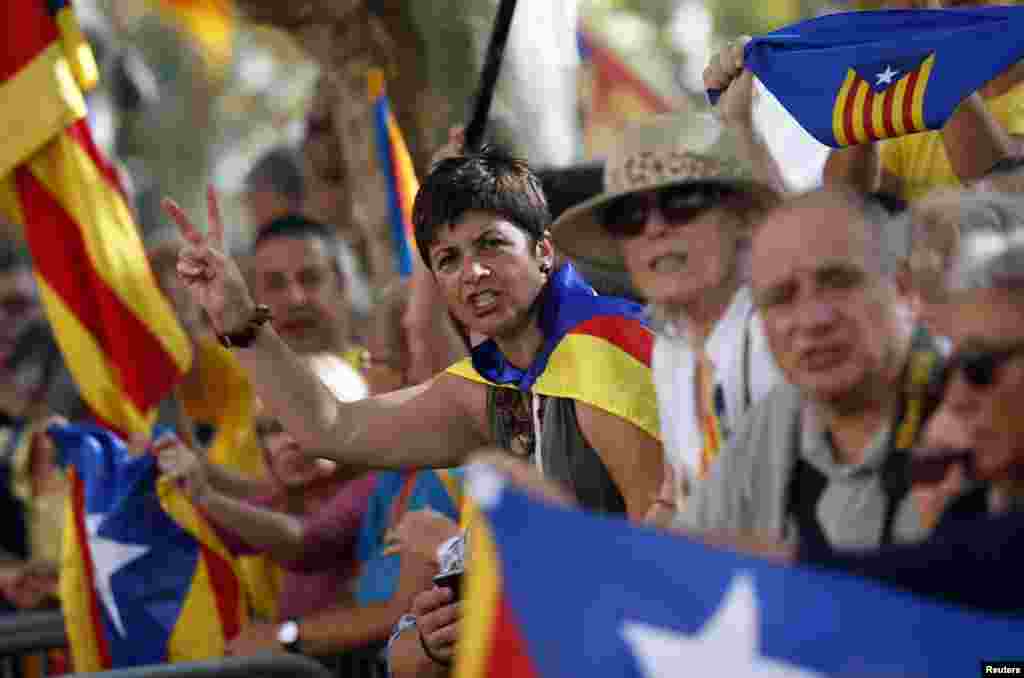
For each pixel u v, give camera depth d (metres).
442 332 15.01
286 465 17.62
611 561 8.24
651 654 8.16
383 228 20.80
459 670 8.48
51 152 17.58
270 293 19.03
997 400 8.38
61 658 17.97
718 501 9.31
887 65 13.17
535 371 12.20
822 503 8.98
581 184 14.51
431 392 12.97
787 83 13.44
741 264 10.14
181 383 19.73
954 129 13.29
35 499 19.64
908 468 8.73
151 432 17.33
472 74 19.84
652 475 11.70
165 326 17.59
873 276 8.79
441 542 13.62
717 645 8.15
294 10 20.56
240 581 17.17
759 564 8.23
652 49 47.06
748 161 10.26
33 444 19.86
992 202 8.77
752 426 9.30
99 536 16.97
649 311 10.64
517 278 12.12
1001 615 8.10
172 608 16.91
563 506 8.29
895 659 8.09
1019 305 8.34
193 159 48.44
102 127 31.14
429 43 19.89
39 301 23.03
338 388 17.27
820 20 13.60
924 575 8.14
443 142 19.88
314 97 24.55
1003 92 14.41
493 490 8.27
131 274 17.56
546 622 8.20
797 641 8.13
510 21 14.68
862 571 8.23
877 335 8.79
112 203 17.67
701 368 10.37
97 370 17.41
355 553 16.84
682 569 8.23
